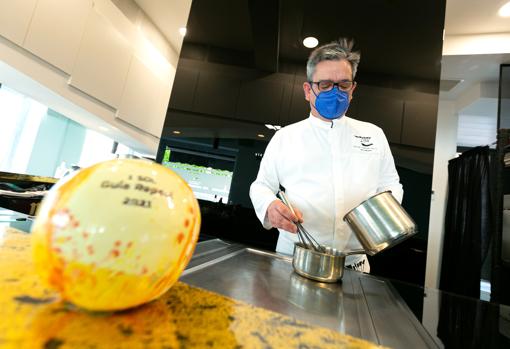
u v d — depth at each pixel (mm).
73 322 207
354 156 901
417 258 1039
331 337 253
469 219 2188
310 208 878
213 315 261
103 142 2912
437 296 589
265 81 1205
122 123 1921
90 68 1559
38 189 1869
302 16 1146
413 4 1072
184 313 256
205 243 851
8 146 2098
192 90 1231
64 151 2514
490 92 2250
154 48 2115
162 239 216
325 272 545
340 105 790
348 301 468
